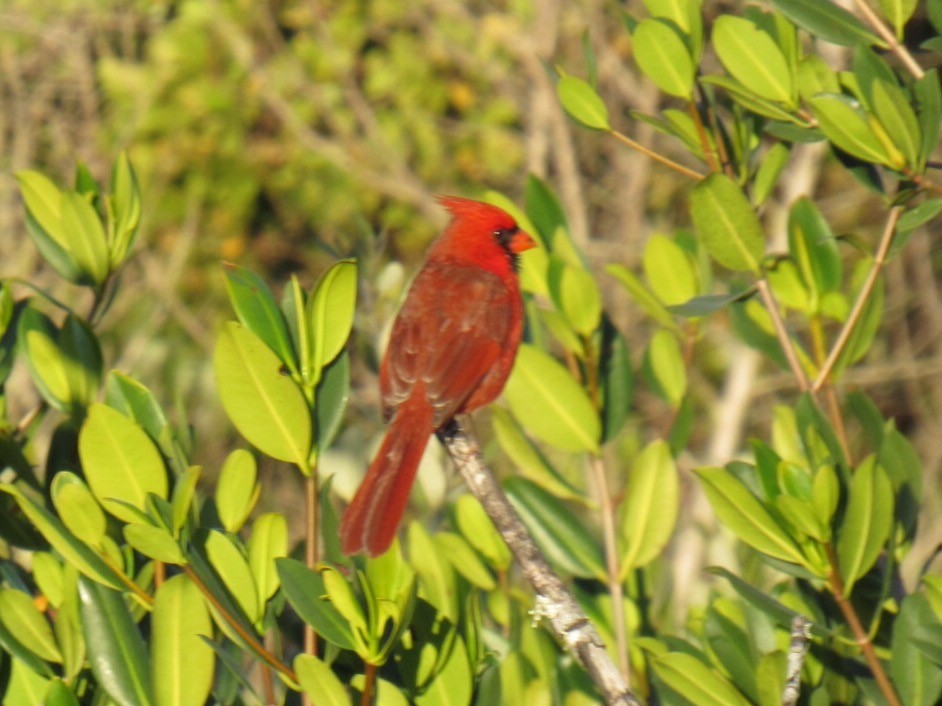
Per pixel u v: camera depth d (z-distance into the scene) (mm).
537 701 7258
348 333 6738
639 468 8328
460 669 6535
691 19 7801
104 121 22562
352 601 6012
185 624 6234
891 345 21484
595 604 8711
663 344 9023
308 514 6668
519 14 22016
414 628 6555
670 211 21547
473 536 8656
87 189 8703
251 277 6785
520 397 8383
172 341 21172
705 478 6789
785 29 7758
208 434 19953
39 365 7691
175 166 22906
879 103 7094
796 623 6566
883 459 7457
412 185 22969
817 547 6766
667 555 13773
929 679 6758
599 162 21750
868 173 7691
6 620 6641
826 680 7516
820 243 8469
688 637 8641
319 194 23250
